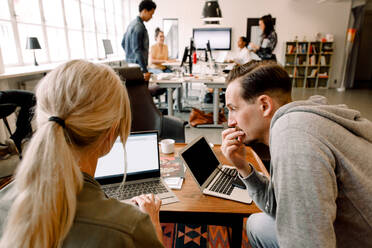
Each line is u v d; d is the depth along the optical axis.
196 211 0.98
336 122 0.66
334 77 8.59
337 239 0.70
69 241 0.42
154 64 5.89
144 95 2.59
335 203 0.63
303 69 8.61
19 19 3.71
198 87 8.70
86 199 0.47
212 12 4.89
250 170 1.01
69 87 0.44
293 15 8.18
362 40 10.76
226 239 1.64
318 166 0.58
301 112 0.67
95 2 6.48
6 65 3.49
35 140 0.42
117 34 8.32
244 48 5.57
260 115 0.81
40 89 0.47
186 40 8.56
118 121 0.52
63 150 0.42
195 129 4.04
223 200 1.06
